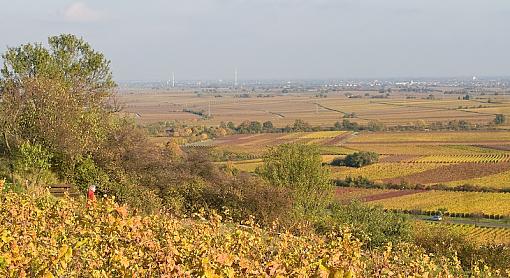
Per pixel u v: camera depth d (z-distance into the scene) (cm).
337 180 7731
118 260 719
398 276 883
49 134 2731
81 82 3325
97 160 3038
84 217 951
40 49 3153
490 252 2256
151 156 3338
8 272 657
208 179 3356
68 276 684
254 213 2712
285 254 916
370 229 2759
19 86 2873
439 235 2623
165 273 701
